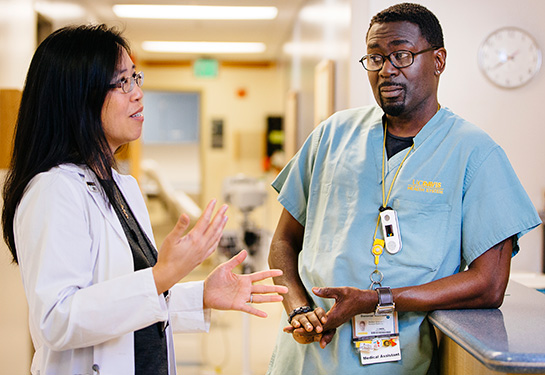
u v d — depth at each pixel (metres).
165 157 9.18
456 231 1.47
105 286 1.14
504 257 1.45
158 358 1.33
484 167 1.45
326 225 1.62
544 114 2.83
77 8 5.15
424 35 1.48
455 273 1.49
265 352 4.25
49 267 1.13
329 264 1.56
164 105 9.12
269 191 8.34
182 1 5.66
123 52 1.29
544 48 2.81
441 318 1.36
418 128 1.56
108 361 1.23
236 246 5.15
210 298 1.37
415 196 1.50
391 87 1.48
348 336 1.50
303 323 1.41
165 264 1.15
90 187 1.25
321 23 4.45
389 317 1.49
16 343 3.31
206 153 9.04
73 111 1.23
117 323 1.12
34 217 1.16
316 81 4.48
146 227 1.46
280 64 8.24
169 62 8.95
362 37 2.81
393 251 1.48
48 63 1.23
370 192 1.56
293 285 1.65
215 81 9.02
